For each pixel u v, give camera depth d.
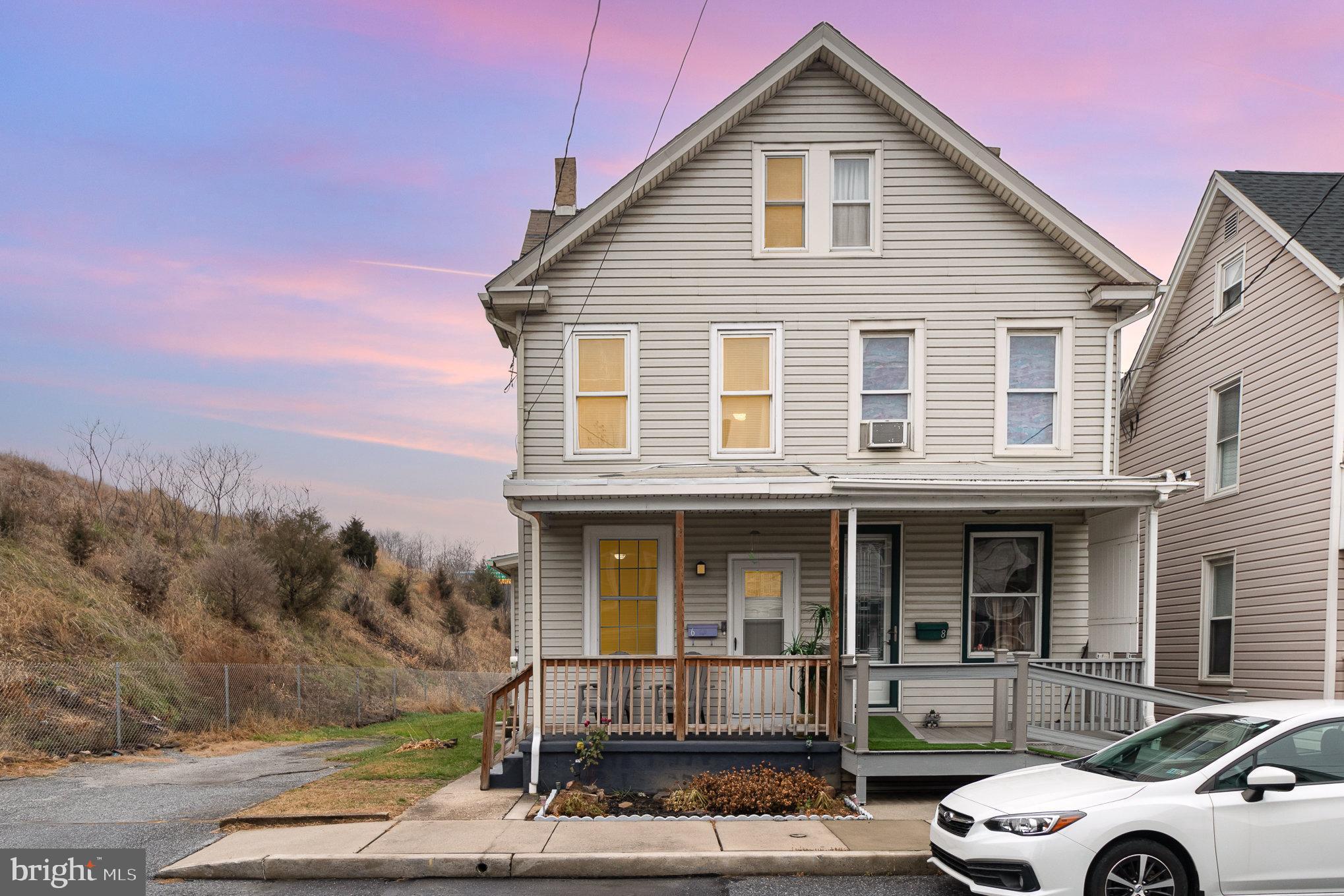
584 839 7.21
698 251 11.55
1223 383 13.38
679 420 11.44
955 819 5.97
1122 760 6.29
